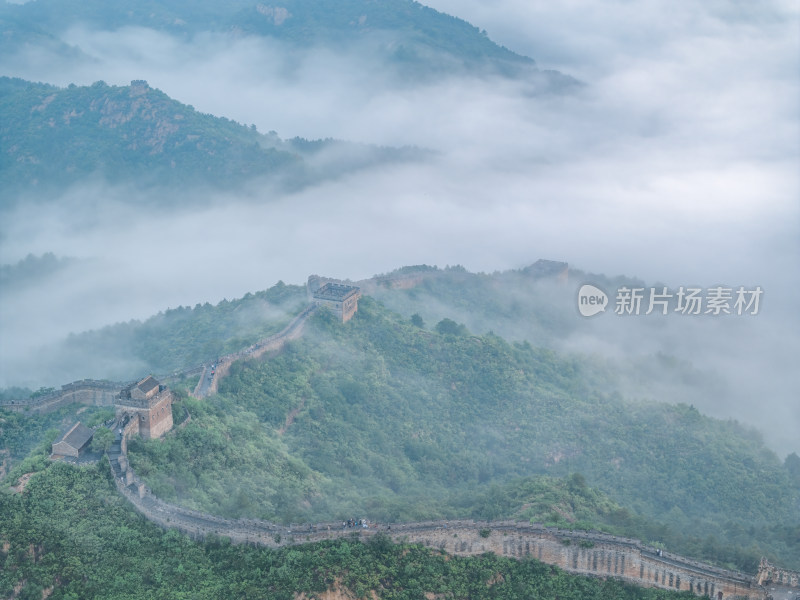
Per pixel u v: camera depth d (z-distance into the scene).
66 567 196.38
